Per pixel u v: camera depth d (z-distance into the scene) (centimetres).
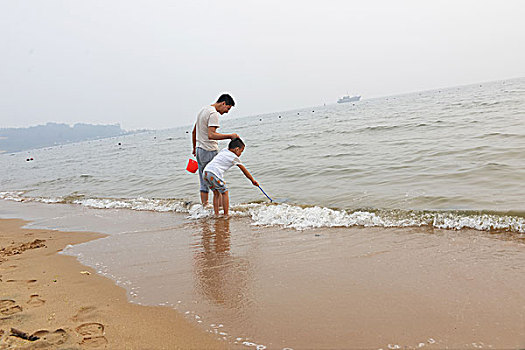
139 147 3009
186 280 290
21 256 390
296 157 1001
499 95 2811
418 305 219
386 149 901
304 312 221
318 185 633
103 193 856
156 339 201
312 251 336
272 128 2986
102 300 258
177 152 1897
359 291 244
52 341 200
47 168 1920
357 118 2470
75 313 237
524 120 1029
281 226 436
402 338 186
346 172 702
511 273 251
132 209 647
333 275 275
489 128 967
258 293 254
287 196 582
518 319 195
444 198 454
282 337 195
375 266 286
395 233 370
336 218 438
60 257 379
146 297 261
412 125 1342
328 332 196
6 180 1540
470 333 186
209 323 216
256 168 898
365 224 411
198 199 648
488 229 351
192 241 405
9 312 242
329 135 1497
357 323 203
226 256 342
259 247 362
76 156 2905
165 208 616
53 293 275
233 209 541
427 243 330
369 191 542
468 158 655
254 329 206
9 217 697
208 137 518
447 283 245
